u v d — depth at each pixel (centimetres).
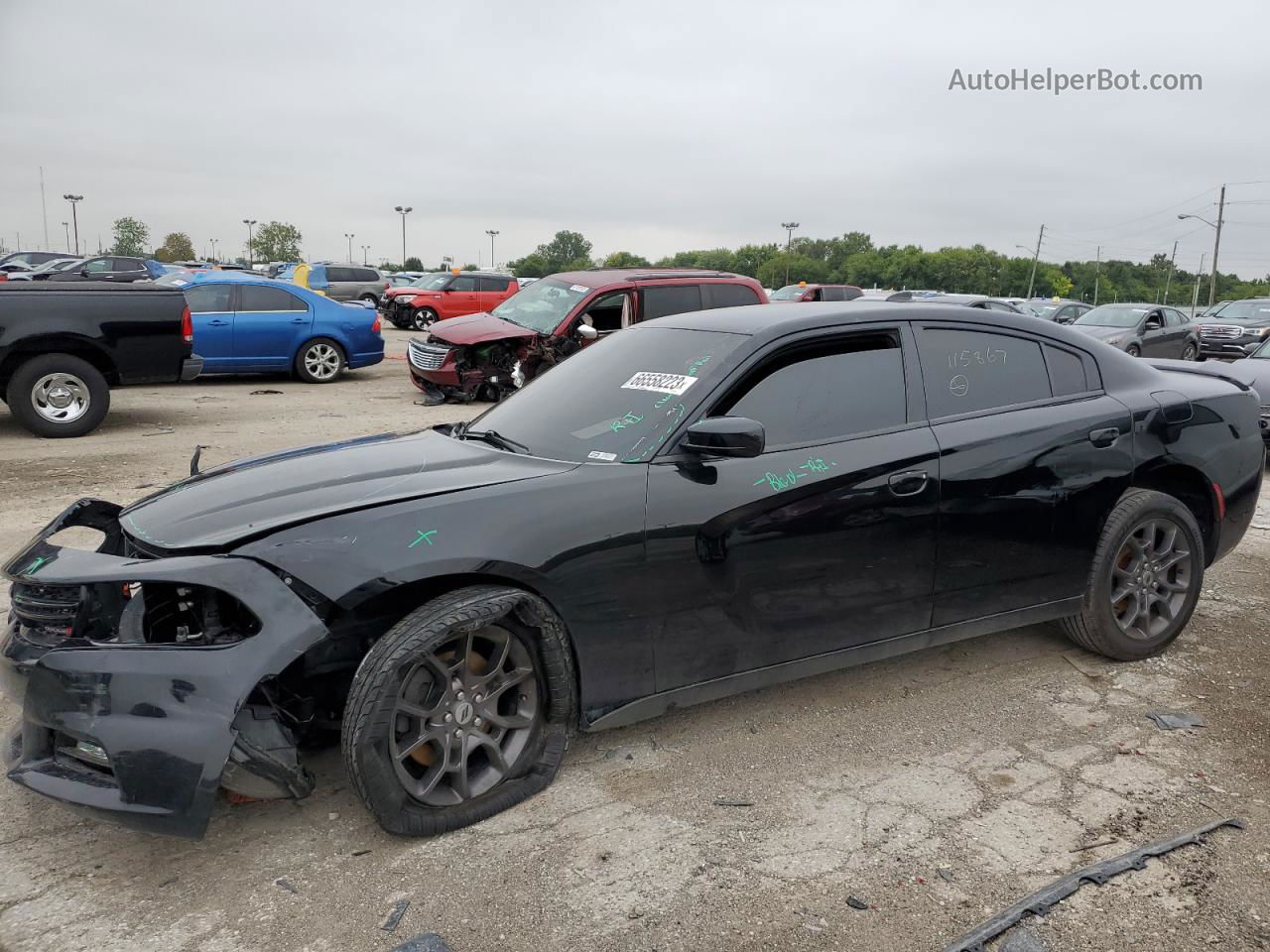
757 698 381
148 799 243
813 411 338
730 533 313
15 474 747
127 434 942
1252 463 446
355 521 273
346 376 1549
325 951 234
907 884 260
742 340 339
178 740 242
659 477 306
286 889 258
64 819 294
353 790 271
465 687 284
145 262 3409
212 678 246
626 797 305
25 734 263
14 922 245
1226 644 442
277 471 334
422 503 282
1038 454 373
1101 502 391
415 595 286
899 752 336
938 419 360
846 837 283
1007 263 12131
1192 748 339
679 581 307
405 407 1178
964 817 294
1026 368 391
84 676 246
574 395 364
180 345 961
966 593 366
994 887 259
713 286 1143
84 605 268
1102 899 250
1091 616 402
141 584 286
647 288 1116
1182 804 300
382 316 3381
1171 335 1944
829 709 371
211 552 266
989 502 362
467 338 1142
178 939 238
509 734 300
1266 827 286
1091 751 337
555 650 293
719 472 314
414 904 251
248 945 236
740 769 324
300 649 251
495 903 252
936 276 12156
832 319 354
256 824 290
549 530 287
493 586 283
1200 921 242
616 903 252
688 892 257
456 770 284
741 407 327
